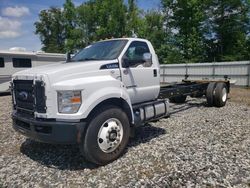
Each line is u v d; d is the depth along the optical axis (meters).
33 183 3.98
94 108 4.41
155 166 4.34
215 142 5.49
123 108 4.96
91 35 52.56
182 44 41.19
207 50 41.50
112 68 4.95
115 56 5.15
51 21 60.12
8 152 5.32
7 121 8.16
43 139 4.22
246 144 5.34
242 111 9.08
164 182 3.81
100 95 4.38
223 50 40.69
